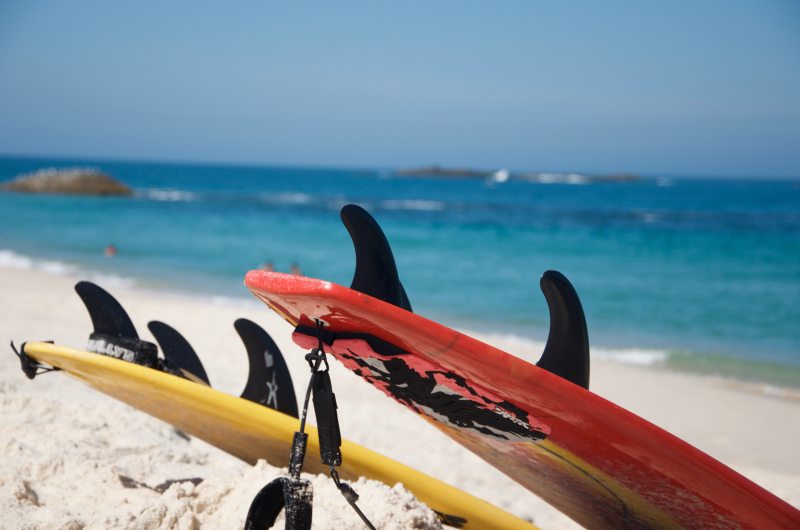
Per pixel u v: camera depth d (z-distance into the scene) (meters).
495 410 2.24
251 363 3.40
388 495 2.75
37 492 3.08
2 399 4.22
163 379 2.98
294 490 1.94
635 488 2.38
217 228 30.59
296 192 74.50
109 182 52.84
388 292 2.10
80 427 4.06
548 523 4.50
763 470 6.14
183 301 13.48
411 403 2.43
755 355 11.17
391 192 83.00
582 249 26.00
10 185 50.47
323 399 1.94
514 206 55.66
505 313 14.38
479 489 4.97
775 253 25.02
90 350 3.23
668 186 148.12
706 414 7.84
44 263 18.11
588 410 2.06
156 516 2.69
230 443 3.38
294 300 1.90
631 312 14.85
